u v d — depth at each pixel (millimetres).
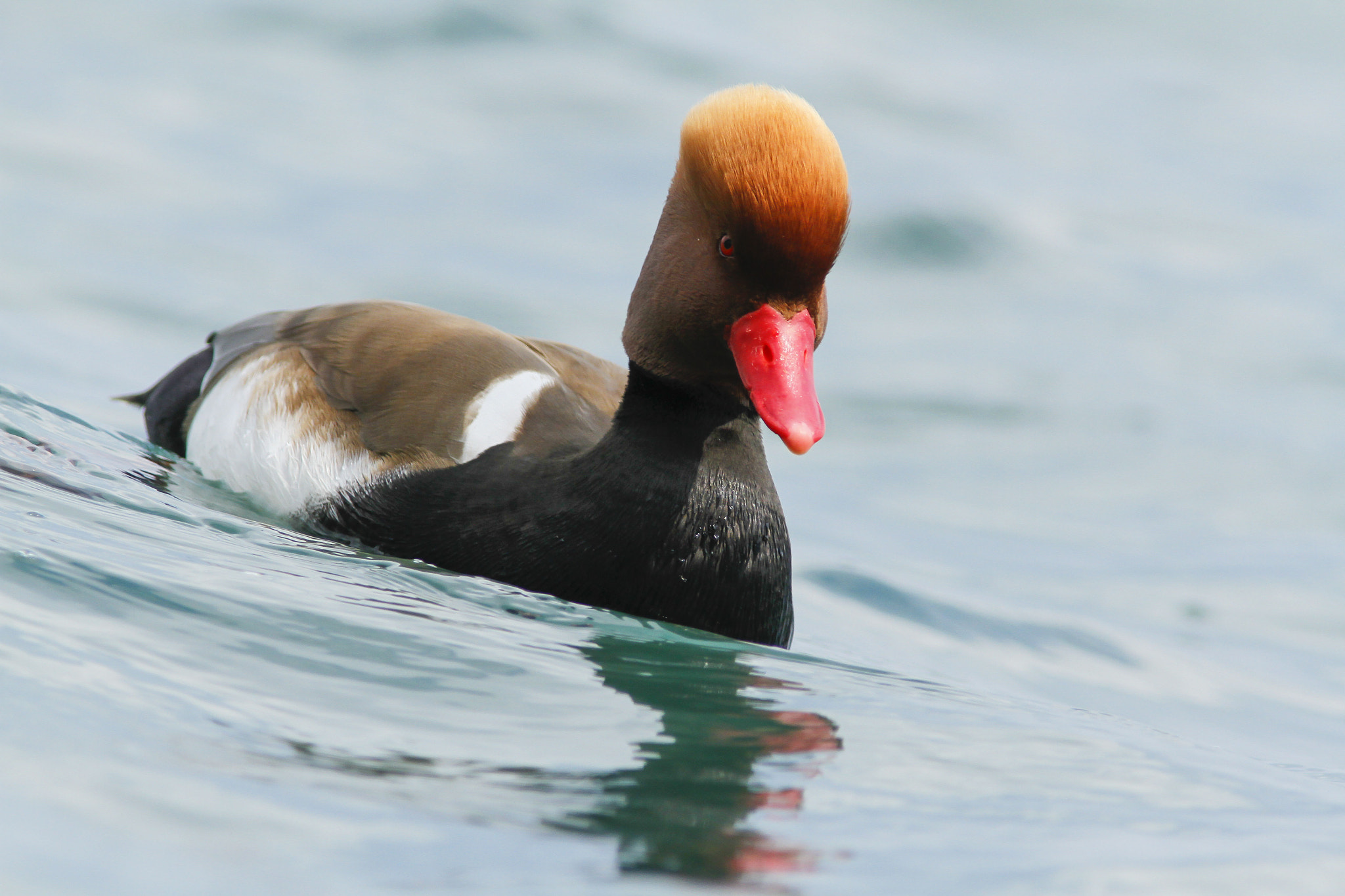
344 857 4125
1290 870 5012
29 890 3662
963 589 10953
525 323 16906
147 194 19109
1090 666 9453
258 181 20281
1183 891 4672
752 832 4789
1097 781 5988
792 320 7148
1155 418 16266
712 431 7676
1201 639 10484
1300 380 17781
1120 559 12508
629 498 7508
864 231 21609
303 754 4863
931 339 18469
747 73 26750
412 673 5902
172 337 14961
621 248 19844
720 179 7035
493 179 21609
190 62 24281
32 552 6215
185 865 3924
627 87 25391
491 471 7934
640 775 5188
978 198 22875
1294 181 26359
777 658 7410
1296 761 7613
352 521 8203
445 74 25297
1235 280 21312
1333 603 11586
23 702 4762
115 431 10039
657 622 7445
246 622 6066
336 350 9086
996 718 6879
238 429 9031
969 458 14992
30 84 22109
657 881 4250
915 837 4961
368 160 21672
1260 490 14367
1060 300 20109
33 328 14031
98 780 4328
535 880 4137
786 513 12891
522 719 5613
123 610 5859
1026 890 4523
